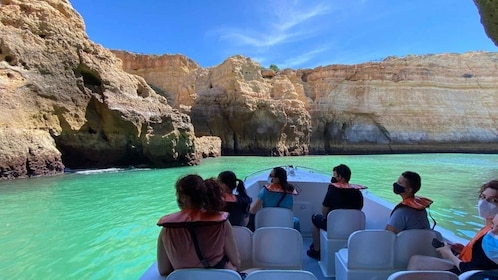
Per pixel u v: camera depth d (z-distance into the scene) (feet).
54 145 61.46
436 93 166.40
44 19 65.10
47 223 26.58
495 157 127.65
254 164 86.89
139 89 83.25
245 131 133.18
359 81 165.78
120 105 71.41
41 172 56.44
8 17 61.21
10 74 57.31
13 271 17.43
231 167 76.89
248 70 138.21
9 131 53.06
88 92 69.62
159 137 74.54
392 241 10.64
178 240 8.02
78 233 24.06
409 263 10.14
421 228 11.64
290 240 10.64
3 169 50.52
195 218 8.14
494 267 7.90
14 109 55.93
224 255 8.46
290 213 13.89
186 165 79.41
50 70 63.62
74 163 69.51
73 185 46.75
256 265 10.81
